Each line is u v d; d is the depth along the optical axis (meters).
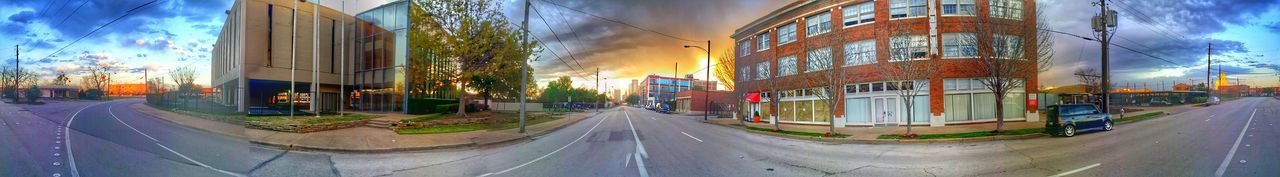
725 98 46.47
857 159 10.13
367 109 34.22
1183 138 12.36
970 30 18.89
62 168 6.37
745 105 31.53
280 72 30.03
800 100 25.64
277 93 31.39
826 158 10.39
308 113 27.56
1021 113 21.67
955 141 14.14
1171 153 9.48
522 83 19.16
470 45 26.41
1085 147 11.10
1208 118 21.94
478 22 26.80
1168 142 11.47
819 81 20.23
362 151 12.52
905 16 21.41
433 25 27.14
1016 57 16.80
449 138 15.98
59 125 8.36
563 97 74.62
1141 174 7.42
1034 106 21.61
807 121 25.16
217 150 8.74
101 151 7.38
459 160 10.84
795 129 21.44
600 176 8.30
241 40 26.44
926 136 15.41
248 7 27.47
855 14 22.97
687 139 15.92
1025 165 8.62
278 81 30.00
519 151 12.64
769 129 21.09
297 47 31.67
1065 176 7.48
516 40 27.14
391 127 20.14
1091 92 27.62
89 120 9.59
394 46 33.12
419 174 8.91
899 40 18.70
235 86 24.70
